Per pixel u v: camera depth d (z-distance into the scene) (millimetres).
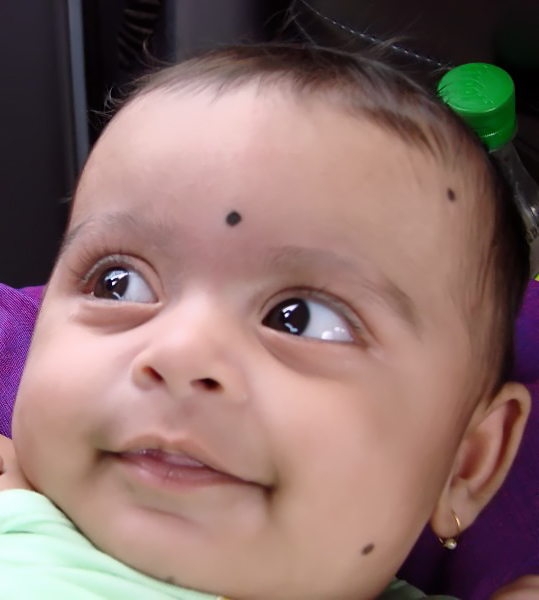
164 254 646
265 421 598
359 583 663
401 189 667
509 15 1027
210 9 1262
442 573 880
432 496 694
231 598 636
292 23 1222
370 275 643
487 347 726
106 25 1320
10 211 1341
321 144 659
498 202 747
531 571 813
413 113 709
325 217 638
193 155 658
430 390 663
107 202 684
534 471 861
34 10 1300
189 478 601
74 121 1331
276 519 610
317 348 628
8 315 1007
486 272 719
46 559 641
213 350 595
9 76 1304
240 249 629
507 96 972
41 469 656
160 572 626
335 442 613
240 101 685
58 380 640
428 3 1078
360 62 760
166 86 732
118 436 606
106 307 655
